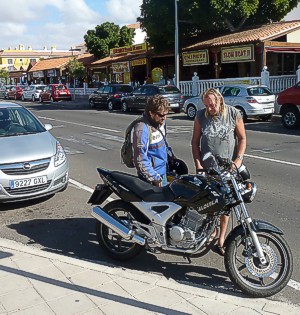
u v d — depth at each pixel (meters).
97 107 30.80
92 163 10.70
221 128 4.80
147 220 4.75
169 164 5.20
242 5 27.33
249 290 4.14
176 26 26.80
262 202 7.09
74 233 6.09
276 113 19.55
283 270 4.16
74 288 4.14
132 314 3.67
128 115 23.91
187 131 16.20
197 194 4.31
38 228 6.30
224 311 3.72
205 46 27.62
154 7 28.27
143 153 4.73
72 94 43.84
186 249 4.51
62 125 19.70
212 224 4.46
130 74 35.97
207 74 33.44
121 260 5.07
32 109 31.56
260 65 25.80
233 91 18.89
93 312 3.71
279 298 4.18
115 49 39.31
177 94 23.98
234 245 4.23
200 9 27.34
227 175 4.24
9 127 8.17
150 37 30.84
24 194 6.93
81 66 44.31
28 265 4.67
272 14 30.42
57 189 7.36
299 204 6.95
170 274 4.76
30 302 3.88
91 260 5.18
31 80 60.00
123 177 4.86
